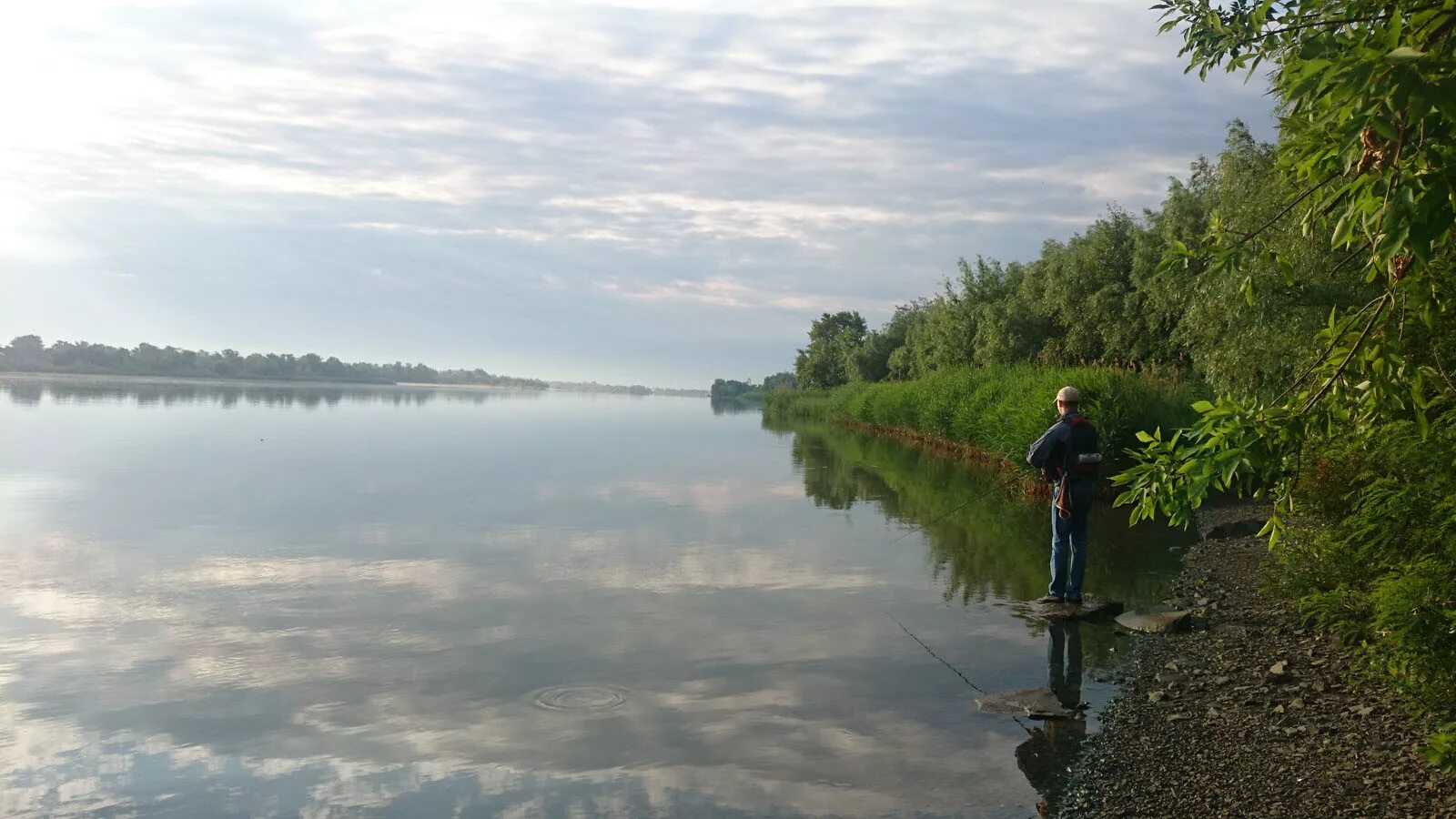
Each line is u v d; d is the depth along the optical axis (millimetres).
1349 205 2922
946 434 28812
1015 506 15602
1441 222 2469
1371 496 5203
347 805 4352
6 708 5590
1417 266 3357
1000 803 4414
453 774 4707
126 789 4504
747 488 18203
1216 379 15641
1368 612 6195
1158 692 5949
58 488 16000
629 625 7660
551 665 6539
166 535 11727
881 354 64312
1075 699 5910
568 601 8523
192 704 5680
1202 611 8078
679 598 8672
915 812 4328
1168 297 22266
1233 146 19016
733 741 5188
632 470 21359
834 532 12703
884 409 39375
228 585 8984
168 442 25625
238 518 13211
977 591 9078
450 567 10000
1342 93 2441
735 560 10617
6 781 4574
